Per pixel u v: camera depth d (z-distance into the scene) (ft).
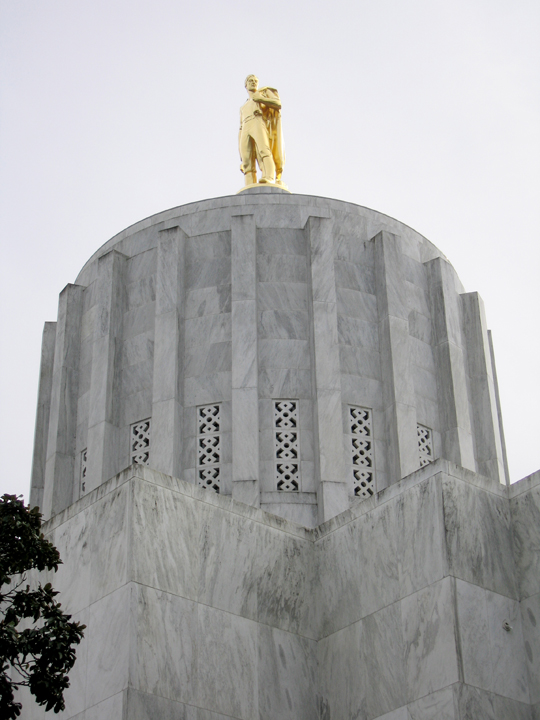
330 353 92.53
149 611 65.67
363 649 70.13
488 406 100.22
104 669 64.34
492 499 70.79
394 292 96.89
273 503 87.51
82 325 102.68
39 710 67.26
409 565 69.10
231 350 93.09
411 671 66.18
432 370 98.58
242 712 67.41
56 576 71.00
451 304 101.65
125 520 67.97
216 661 67.72
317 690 71.72
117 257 100.12
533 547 69.26
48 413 103.55
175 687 64.80
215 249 98.07
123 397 95.55
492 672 64.59
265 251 97.71
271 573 73.46
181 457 90.84
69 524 71.97
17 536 58.23
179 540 69.51
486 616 66.18
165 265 96.63
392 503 72.08
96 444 93.04
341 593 73.36
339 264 97.96
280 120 116.67
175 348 93.15
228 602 70.28
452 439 95.45
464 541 67.82
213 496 72.79
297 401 92.32
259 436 90.58
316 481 88.89
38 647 55.77
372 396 93.56
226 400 92.07
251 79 117.39
